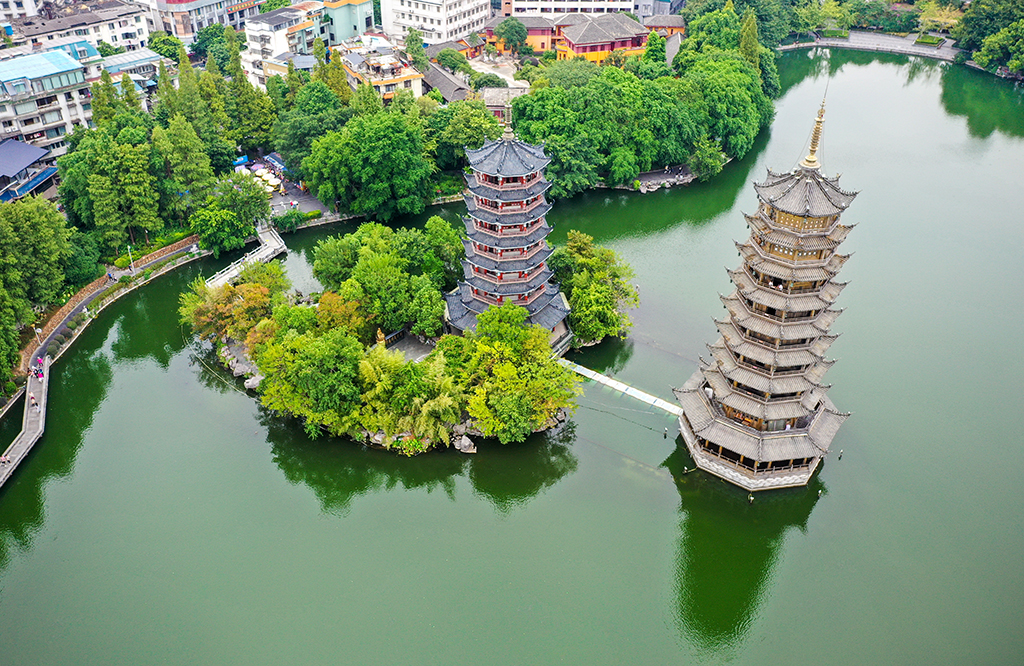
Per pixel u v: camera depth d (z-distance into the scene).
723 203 180.25
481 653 86.12
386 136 162.12
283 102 188.12
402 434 107.75
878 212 172.50
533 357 109.50
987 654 84.75
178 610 90.62
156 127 152.00
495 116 195.38
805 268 89.62
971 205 175.88
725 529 100.06
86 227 155.12
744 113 195.38
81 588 93.25
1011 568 94.19
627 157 179.62
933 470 107.44
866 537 98.31
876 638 86.81
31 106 173.25
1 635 88.38
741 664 84.75
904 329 135.25
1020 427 114.62
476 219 116.94
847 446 111.06
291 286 135.12
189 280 151.75
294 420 116.50
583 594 92.31
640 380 122.44
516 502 104.88
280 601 91.81
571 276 131.62
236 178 157.75
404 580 94.25
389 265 126.19
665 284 147.38
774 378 96.56
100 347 134.88
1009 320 137.50
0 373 114.81
